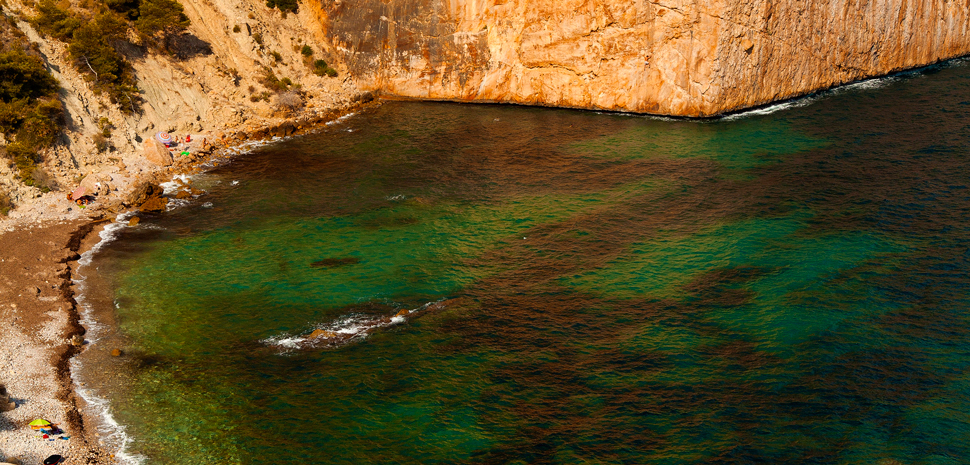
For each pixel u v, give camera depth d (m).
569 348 40.38
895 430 33.62
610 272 48.00
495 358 39.66
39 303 43.97
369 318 43.47
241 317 43.75
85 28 65.88
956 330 40.31
